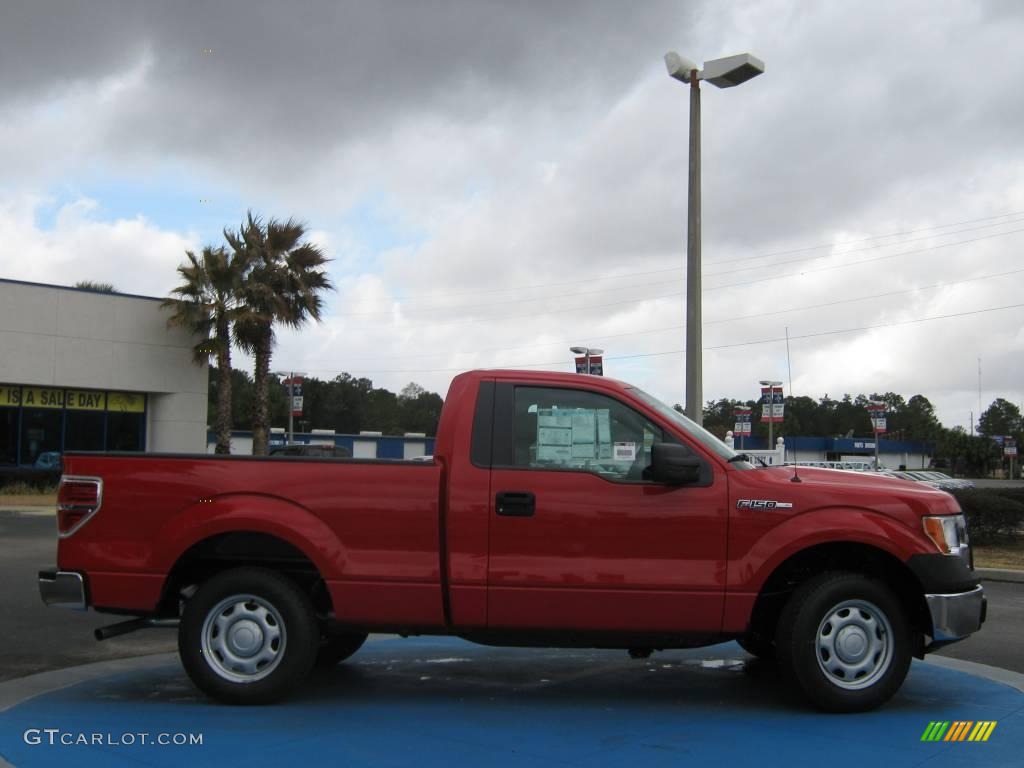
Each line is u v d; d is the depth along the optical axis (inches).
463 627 235.3
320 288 1304.1
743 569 231.1
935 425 4121.6
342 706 242.2
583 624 232.5
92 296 1195.3
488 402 243.9
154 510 240.4
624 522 232.8
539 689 264.2
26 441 1172.5
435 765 192.4
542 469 237.5
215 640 239.3
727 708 242.8
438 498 236.8
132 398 1253.7
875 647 234.5
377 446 2137.1
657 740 212.4
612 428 242.8
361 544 236.8
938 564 233.5
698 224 637.9
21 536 745.6
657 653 319.0
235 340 1269.7
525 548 233.6
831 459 2913.4
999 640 368.8
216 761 194.7
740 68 616.4
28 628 370.9
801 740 212.5
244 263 1257.4
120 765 191.9
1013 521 767.1
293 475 240.1
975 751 205.2
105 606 239.6
